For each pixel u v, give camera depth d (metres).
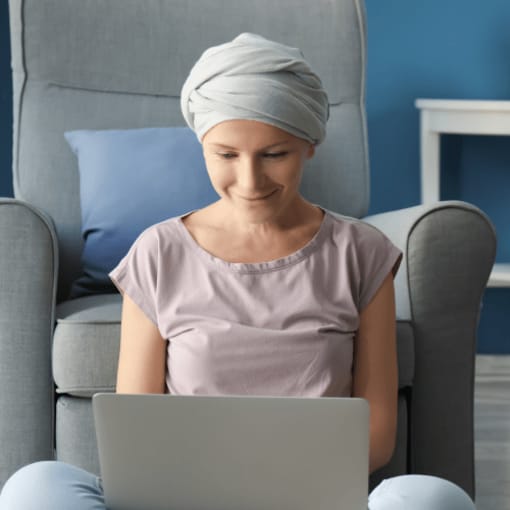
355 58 3.30
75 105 3.15
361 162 3.23
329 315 2.02
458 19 4.32
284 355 1.99
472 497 2.56
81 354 2.40
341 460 1.60
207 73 1.90
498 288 4.41
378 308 2.08
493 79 4.34
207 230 2.07
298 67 1.90
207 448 1.61
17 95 3.15
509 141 4.37
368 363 2.07
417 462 2.53
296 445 1.60
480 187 4.39
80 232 3.04
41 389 2.50
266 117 1.85
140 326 2.05
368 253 2.08
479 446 3.34
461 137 4.37
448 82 4.34
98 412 1.60
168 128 3.03
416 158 4.37
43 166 3.08
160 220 2.88
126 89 3.21
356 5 3.32
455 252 2.49
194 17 3.27
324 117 1.97
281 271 2.04
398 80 4.34
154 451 1.62
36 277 2.48
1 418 2.50
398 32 4.33
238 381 1.99
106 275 2.87
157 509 1.66
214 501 1.64
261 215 1.93
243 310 2.01
